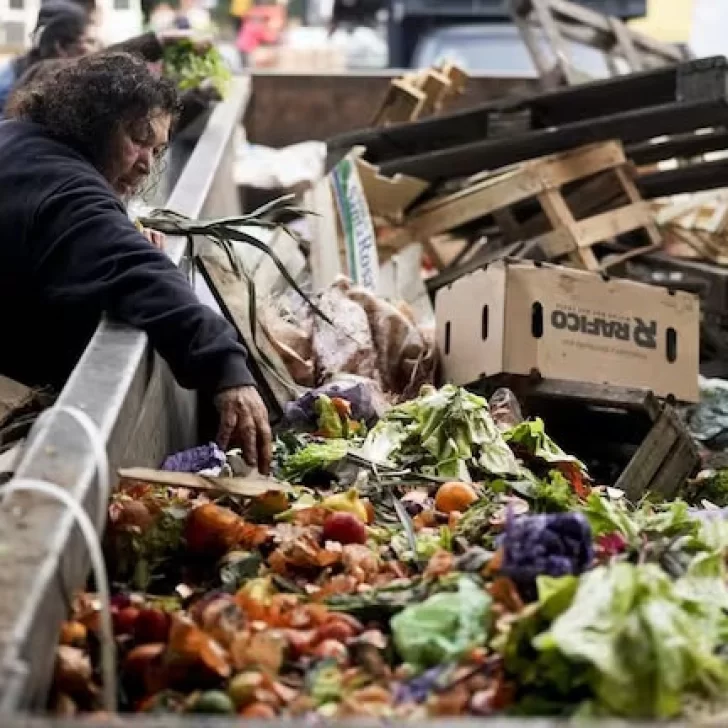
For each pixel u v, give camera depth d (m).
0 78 10.87
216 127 11.60
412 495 5.71
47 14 10.57
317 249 9.52
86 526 3.74
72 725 2.88
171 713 3.53
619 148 9.95
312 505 5.11
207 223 7.36
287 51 21.00
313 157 13.28
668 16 20.08
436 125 10.60
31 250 5.96
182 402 6.88
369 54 22.47
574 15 13.45
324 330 7.96
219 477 4.98
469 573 4.24
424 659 3.81
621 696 3.39
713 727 2.91
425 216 10.30
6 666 3.08
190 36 11.95
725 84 9.42
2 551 3.59
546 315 7.62
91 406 4.74
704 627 3.86
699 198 10.81
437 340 8.14
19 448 5.01
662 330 7.99
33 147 6.26
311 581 4.57
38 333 6.08
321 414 6.86
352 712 3.43
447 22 21.34
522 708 3.52
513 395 7.30
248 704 3.55
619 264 10.01
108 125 6.38
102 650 3.64
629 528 4.94
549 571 3.97
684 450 7.46
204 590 4.45
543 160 9.90
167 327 5.63
